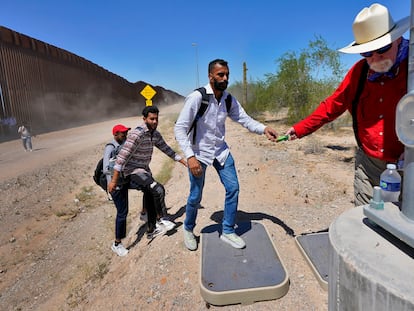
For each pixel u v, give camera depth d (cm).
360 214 150
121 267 403
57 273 488
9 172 1102
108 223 630
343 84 226
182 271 310
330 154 841
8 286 481
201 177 300
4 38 2248
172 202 538
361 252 115
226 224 318
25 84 2466
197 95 273
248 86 2941
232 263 292
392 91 195
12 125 2245
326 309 244
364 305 108
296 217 409
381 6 180
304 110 1703
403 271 103
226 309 254
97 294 367
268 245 319
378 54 185
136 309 288
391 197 182
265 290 254
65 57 3031
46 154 1451
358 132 223
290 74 1762
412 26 115
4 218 712
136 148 389
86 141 1872
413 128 114
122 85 4609
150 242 405
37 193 864
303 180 576
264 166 702
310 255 300
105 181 427
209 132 285
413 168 117
